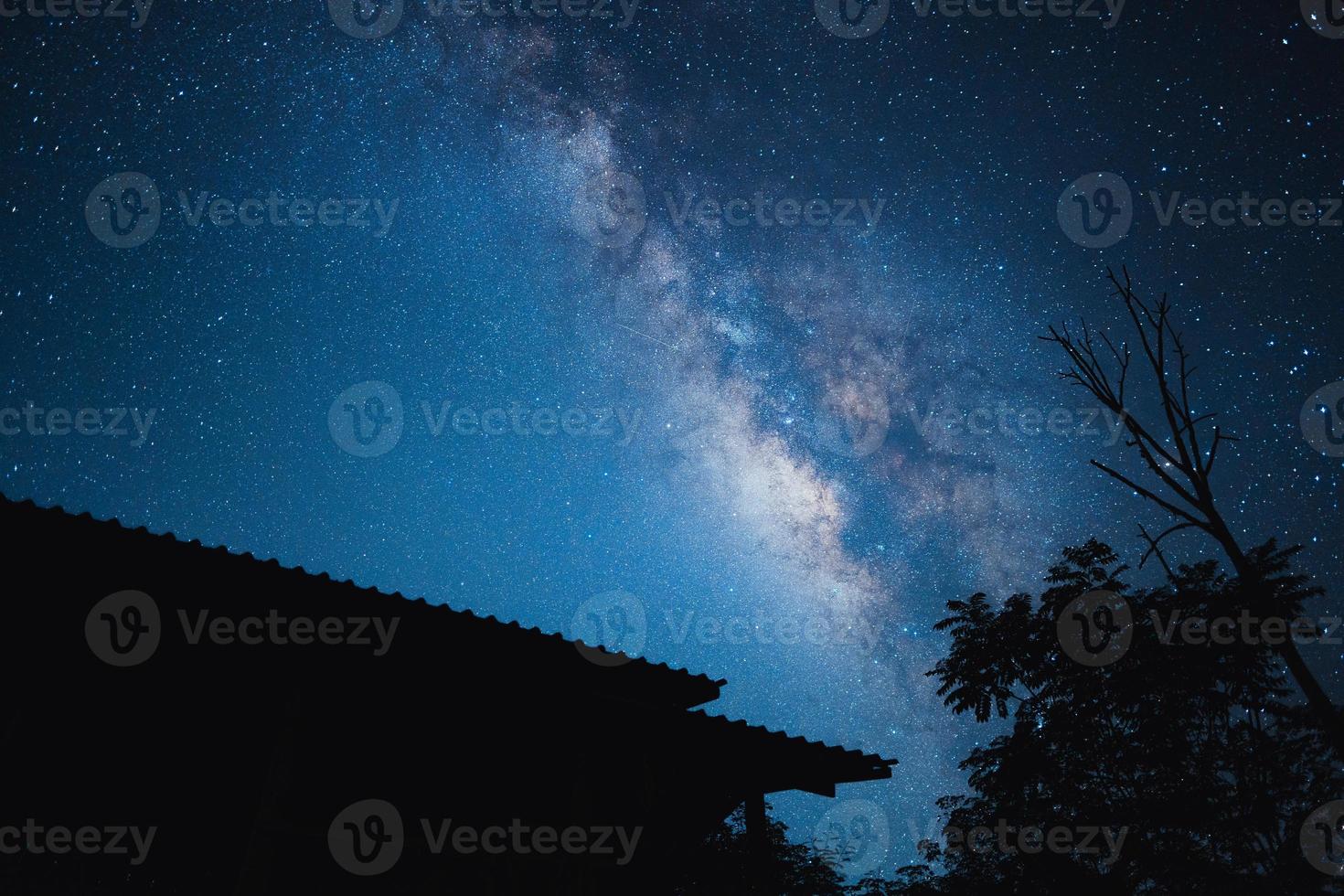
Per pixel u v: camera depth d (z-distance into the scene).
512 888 7.04
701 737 7.20
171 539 5.39
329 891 6.53
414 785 7.25
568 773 7.81
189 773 6.41
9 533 5.01
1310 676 6.19
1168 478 6.94
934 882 10.69
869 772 7.87
